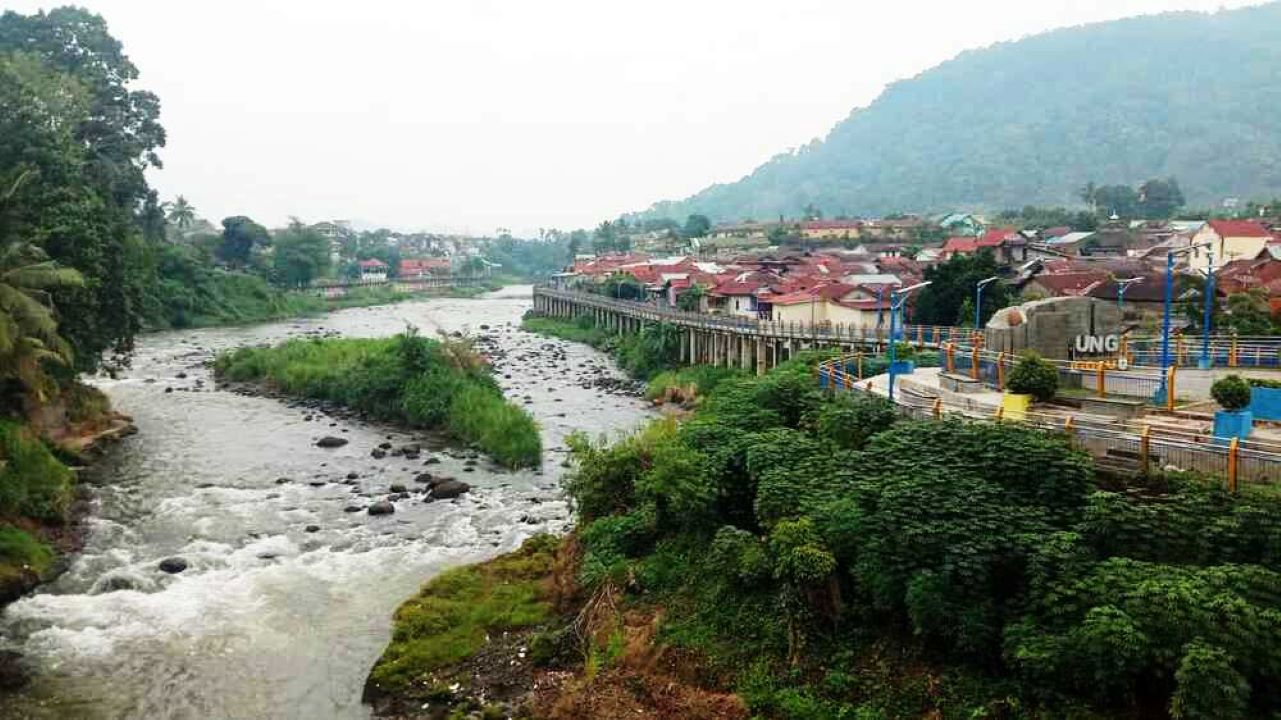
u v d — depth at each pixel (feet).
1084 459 68.54
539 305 444.14
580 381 236.43
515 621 85.46
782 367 154.81
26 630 86.17
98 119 290.15
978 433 74.23
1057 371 96.84
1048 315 116.98
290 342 248.11
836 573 69.41
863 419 89.45
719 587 78.28
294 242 536.83
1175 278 193.36
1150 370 113.60
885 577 64.49
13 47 255.09
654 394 207.82
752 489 86.43
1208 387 101.30
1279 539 54.65
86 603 92.38
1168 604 51.98
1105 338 118.32
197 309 384.88
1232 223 282.77
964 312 185.98
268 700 74.49
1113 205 542.98
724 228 649.61
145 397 203.31
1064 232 432.25
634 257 503.20
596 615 80.84
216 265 483.51
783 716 62.85
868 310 224.33
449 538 113.09
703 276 340.59
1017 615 60.29
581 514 103.24
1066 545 59.36
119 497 127.75
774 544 71.05
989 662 60.75
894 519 65.87
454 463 149.79
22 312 119.44
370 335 351.67
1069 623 57.00
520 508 125.70
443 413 172.86
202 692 75.51
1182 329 164.96
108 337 165.17
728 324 220.64
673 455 90.68
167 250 393.70
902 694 61.52
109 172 284.00
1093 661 54.13
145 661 80.59
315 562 104.68
